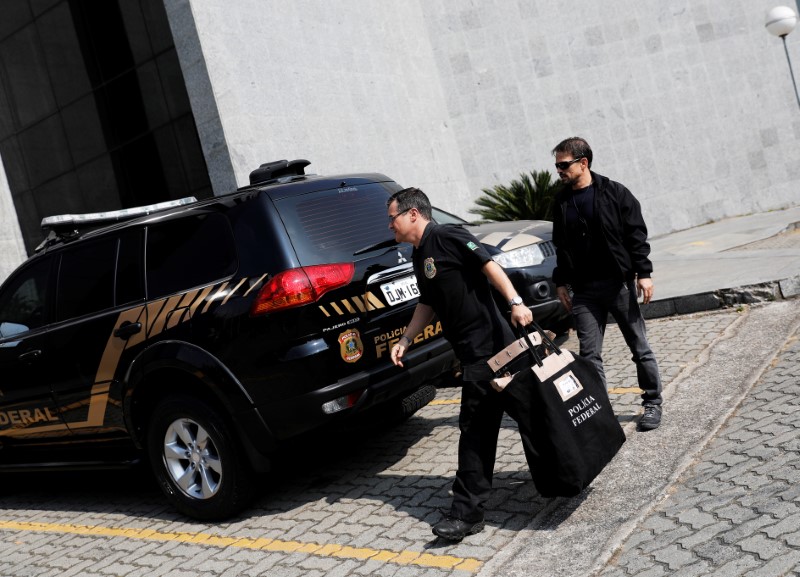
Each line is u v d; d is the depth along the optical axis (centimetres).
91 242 494
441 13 1470
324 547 376
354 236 438
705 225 1448
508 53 1462
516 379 342
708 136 1465
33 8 1505
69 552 448
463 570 324
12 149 1617
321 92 1156
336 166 1150
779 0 1454
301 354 393
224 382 408
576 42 1452
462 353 353
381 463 483
